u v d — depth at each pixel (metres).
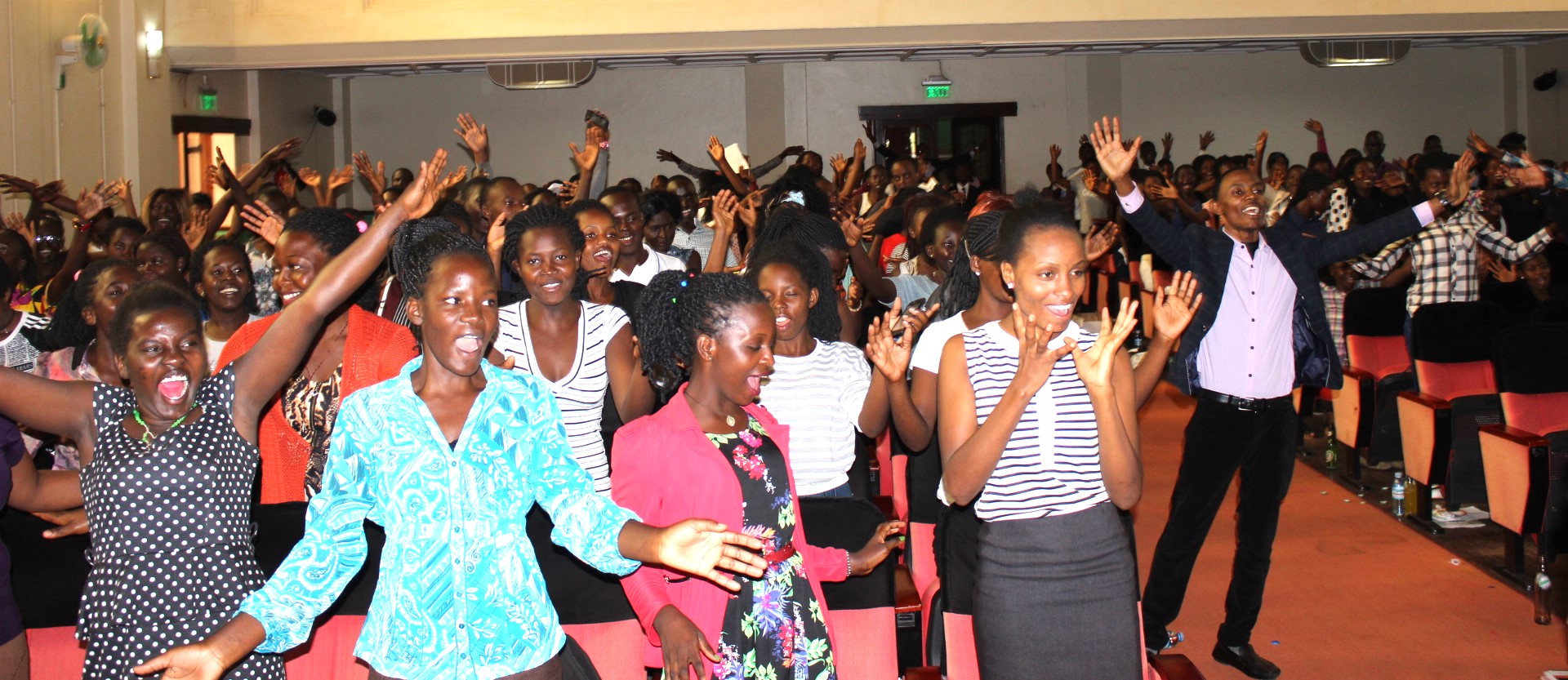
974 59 15.55
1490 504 5.04
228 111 13.15
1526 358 5.19
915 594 3.31
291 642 2.07
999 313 3.01
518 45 11.56
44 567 2.98
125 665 2.32
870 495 3.79
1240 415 4.01
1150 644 4.21
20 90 9.53
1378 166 11.83
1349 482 6.57
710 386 2.43
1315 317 4.11
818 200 5.81
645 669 2.86
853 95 15.56
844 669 2.87
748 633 2.36
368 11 11.67
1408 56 15.77
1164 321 2.84
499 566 2.08
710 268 5.04
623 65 14.98
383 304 3.49
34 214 7.12
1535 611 4.52
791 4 11.46
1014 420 2.29
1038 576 2.43
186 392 2.38
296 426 2.99
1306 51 12.33
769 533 2.40
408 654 2.04
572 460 2.21
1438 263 6.84
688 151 15.85
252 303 4.45
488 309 2.09
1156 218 4.10
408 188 2.48
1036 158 15.79
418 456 2.05
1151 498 6.31
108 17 10.87
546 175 15.98
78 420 2.46
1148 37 11.38
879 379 3.16
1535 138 15.48
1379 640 4.38
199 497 2.35
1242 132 15.86
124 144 11.12
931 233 4.60
